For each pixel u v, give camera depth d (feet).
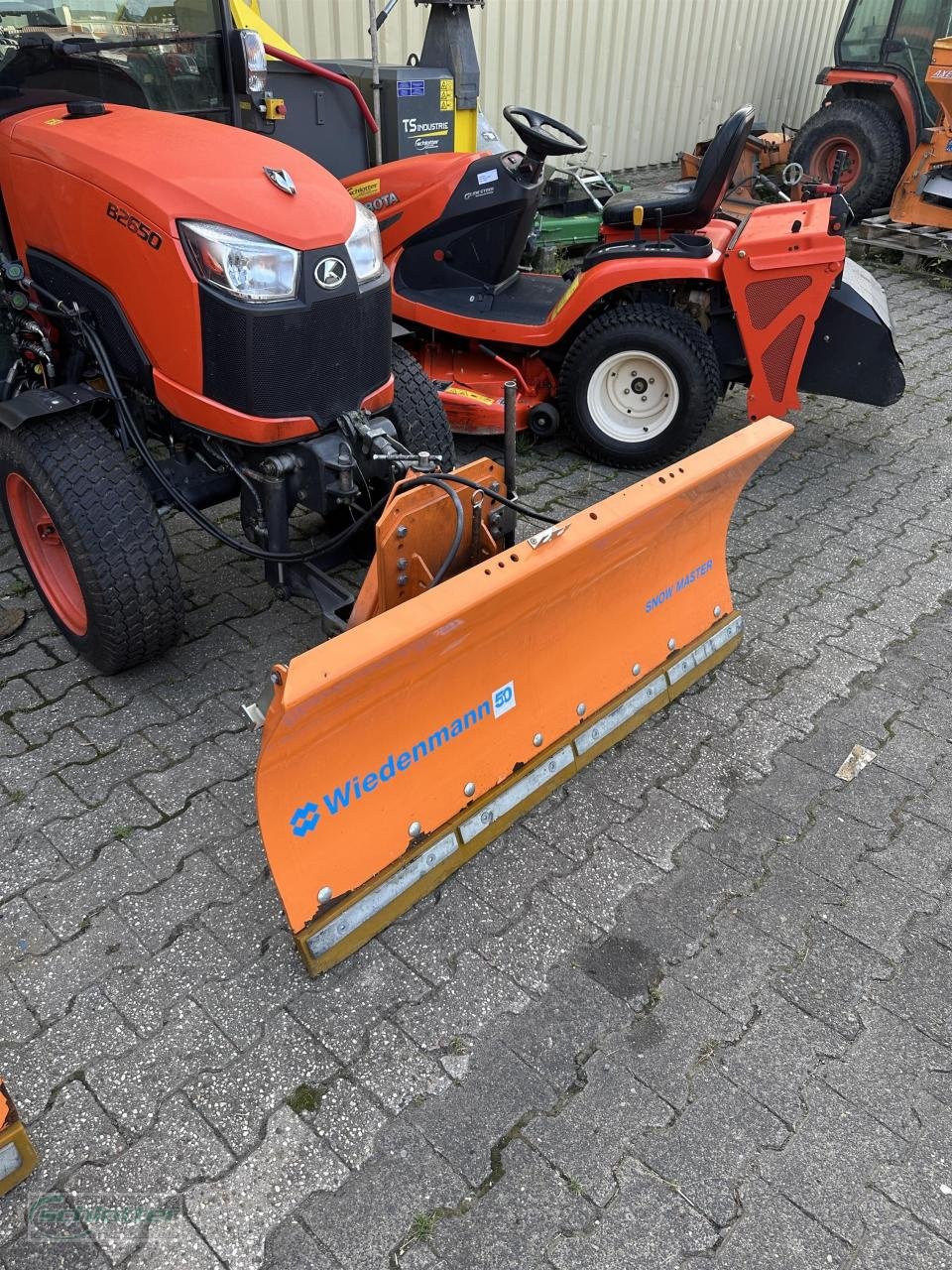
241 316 8.40
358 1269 5.88
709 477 8.77
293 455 9.29
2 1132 6.13
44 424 9.46
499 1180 6.34
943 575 13.20
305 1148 6.49
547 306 15.52
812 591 12.76
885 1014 7.50
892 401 14.60
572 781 9.59
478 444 16.37
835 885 8.58
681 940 8.04
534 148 14.38
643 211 14.56
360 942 7.71
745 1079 7.01
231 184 8.65
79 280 9.60
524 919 8.15
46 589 10.77
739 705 10.66
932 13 25.43
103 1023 7.22
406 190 14.94
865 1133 6.69
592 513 7.93
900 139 27.30
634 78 29.55
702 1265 5.95
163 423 10.14
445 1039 7.20
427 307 15.43
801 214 13.47
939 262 26.50
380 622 6.65
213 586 12.32
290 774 6.86
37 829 8.77
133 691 10.48
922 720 10.54
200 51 11.18
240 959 7.71
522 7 25.08
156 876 8.36
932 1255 6.04
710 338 14.82
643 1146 6.56
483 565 7.28
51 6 9.86
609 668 9.59
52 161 9.23
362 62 18.30
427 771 8.03
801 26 35.40
